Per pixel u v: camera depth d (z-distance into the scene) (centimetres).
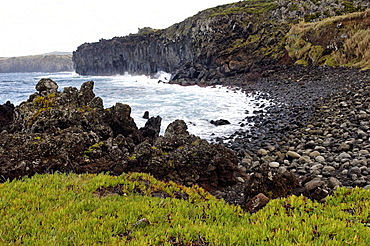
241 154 1370
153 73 9988
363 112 1653
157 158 960
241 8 7888
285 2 6750
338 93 2372
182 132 1354
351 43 3756
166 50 8812
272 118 2088
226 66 5609
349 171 954
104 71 12900
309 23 5331
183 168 972
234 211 620
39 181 685
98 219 496
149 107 2859
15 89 5444
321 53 4212
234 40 6234
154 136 1631
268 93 3288
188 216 563
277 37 5516
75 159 886
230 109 2677
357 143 1229
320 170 1044
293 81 3641
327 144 1288
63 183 688
